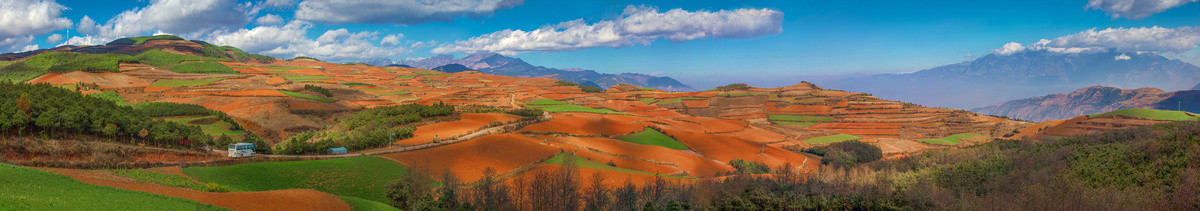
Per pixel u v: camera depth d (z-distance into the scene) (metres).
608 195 110.62
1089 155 136.00
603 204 103.56
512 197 106.12
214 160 107.88
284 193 77.12
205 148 130.00
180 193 68.19
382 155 134.62
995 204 105.62
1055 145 173.38
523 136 182.00
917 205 108.12
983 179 141.38
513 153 150.88
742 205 106.44
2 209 45.66
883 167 191.38
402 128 178.00
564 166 123.50
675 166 170.12
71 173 78.88
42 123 111.50
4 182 57.12
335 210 77.25
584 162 150.38
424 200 96.56
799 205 108.88
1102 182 117.12
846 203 110.62
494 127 198.88
